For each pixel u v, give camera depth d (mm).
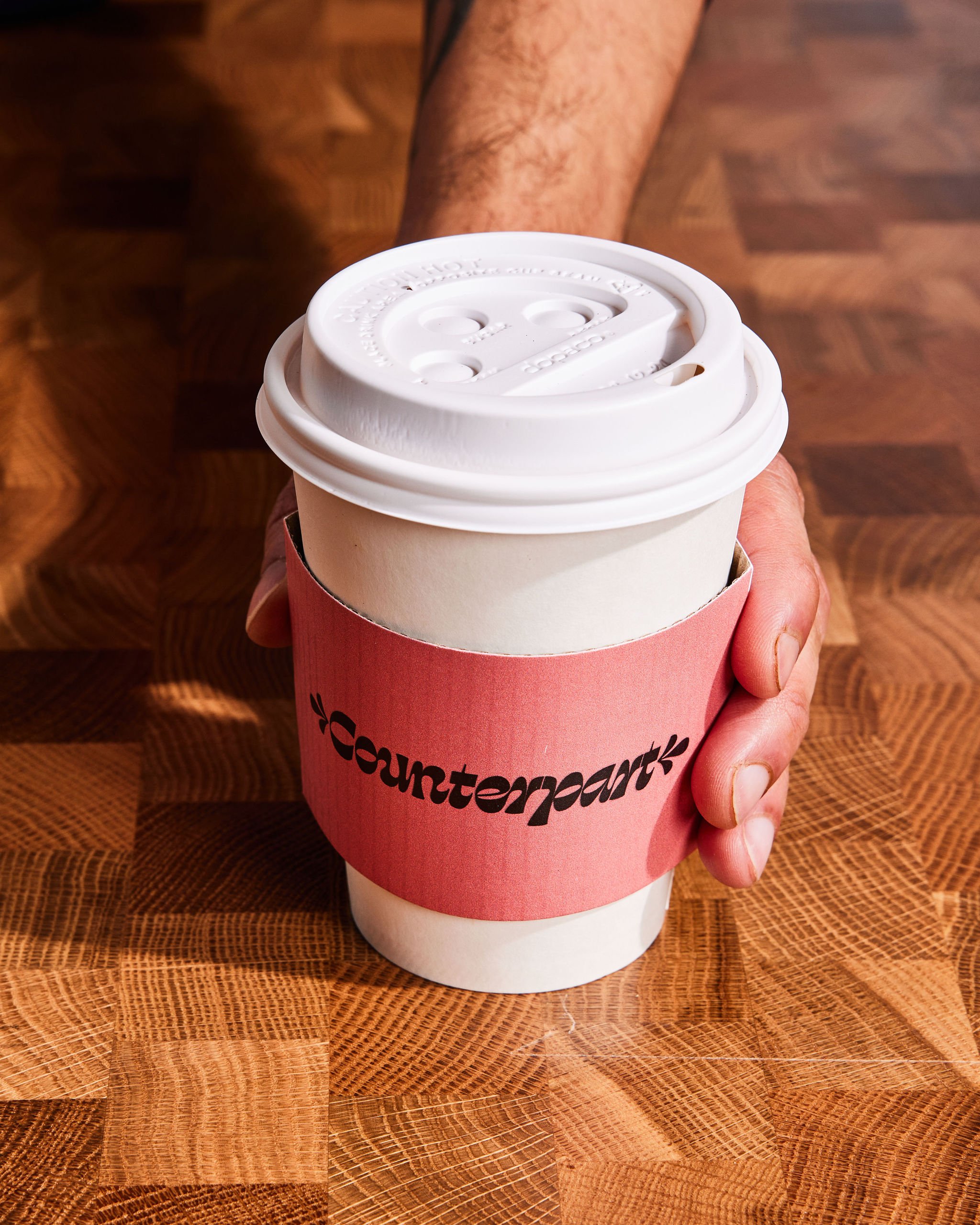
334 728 452
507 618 420
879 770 540
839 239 859
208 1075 459
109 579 610
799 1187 438
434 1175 440
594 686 426
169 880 506
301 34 1112
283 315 775
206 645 584
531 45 591
